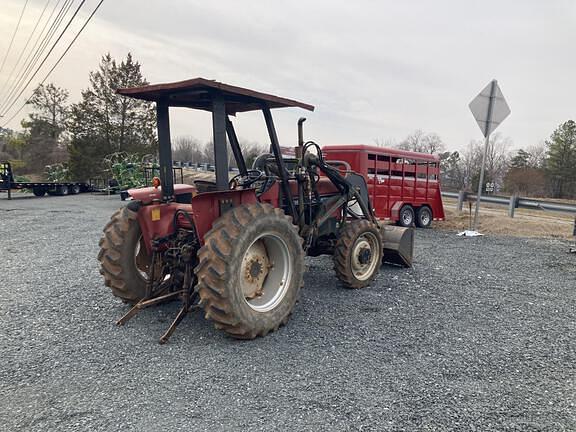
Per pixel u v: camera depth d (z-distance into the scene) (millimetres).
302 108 4254
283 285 3746
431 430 2240
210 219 3506
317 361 3064
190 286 3676
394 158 10766
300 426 2252
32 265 6137
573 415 2422
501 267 6430
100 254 4027
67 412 2363
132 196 4008
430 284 5332
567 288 5293
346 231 4961
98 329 3623
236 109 4328
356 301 4562
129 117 33031
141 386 2660
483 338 3590
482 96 9445
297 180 4512
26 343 3318
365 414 2379
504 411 2445
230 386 2672
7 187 20531
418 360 3119
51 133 51281
